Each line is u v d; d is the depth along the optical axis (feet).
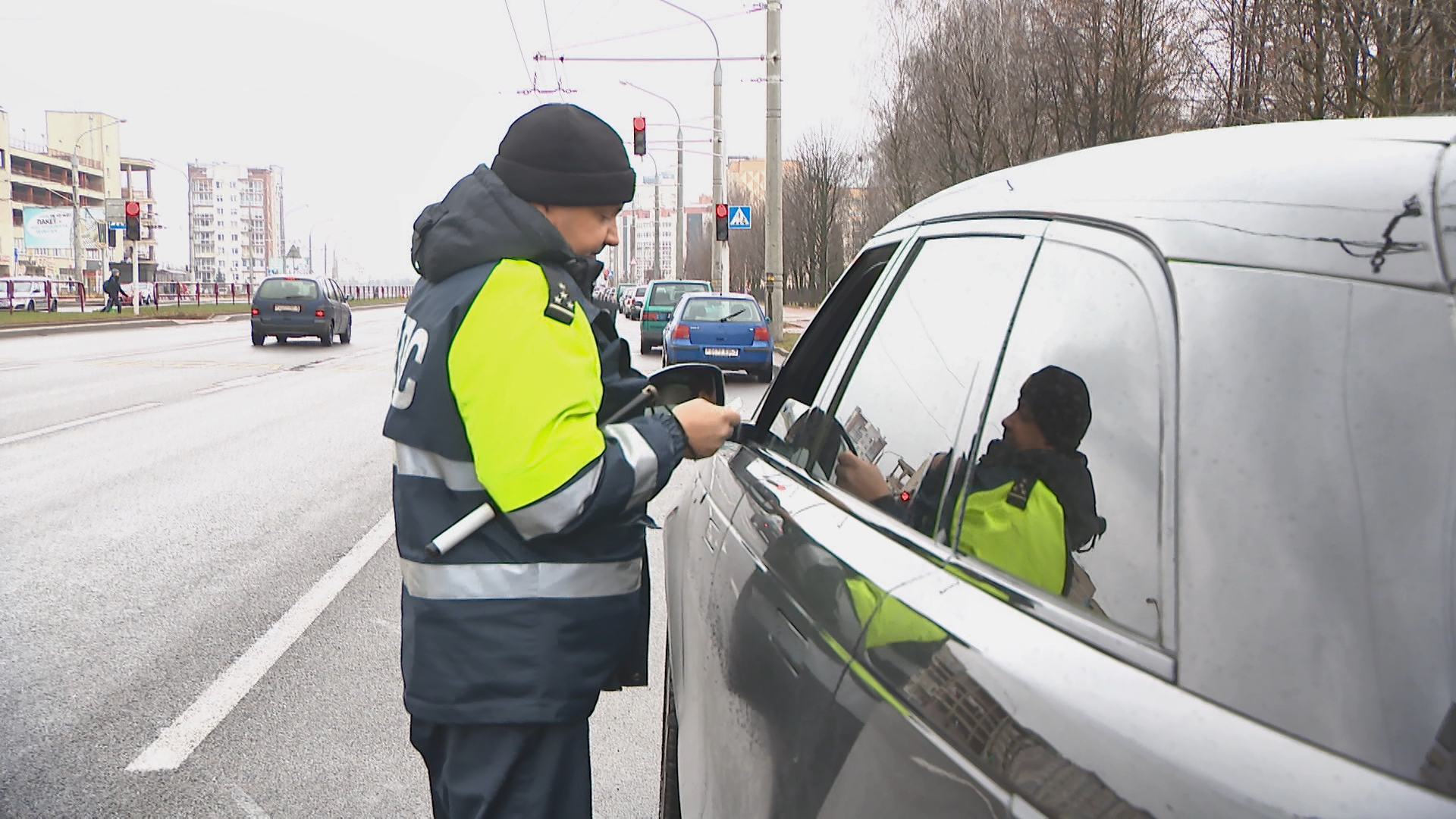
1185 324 3.78
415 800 10.96
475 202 6.44
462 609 6.45
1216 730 3.04
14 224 335.47
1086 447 4.16
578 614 6.51
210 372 60.29
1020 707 3.59
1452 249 3.22
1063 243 4.93
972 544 4.64
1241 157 4.24
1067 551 4.07
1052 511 4.24
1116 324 4.24
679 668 8.67
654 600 17.98
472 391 6.21
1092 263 4.59
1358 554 3.05
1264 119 51.70
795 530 6.21
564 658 6.50
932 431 5.47
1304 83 48.80
